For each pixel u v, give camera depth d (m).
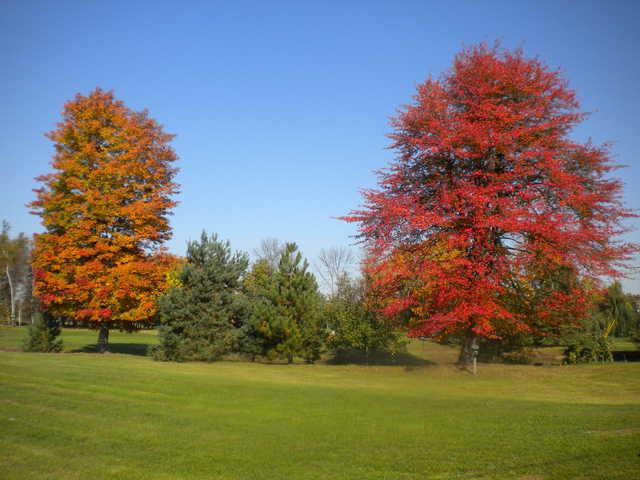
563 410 11.32
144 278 28.00
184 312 25.47
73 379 16.36
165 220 30.36
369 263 21.75
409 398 14.20
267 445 9.22
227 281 27.30
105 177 27.81
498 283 19.62
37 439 9.95
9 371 17.61
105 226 27.88
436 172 21.77
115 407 12.73
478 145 19.81
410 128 21.80
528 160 20.45
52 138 28.58
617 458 7.05
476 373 21.27
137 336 59.41
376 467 7.64
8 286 77.81
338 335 26.19
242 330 26.52
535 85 20.86
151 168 30.30
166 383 16.03
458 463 7.51
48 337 29.19
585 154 20.92
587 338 26.33
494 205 19.36
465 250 20.12
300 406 12.90
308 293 26.16
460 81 21.70
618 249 20.22
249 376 19.59
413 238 21.41
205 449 9.09
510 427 9.58
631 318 39.19
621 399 14.87
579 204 19.59
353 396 14.42
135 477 7.76
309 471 7.65
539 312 21.94
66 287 26.83
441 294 19.36
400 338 25.48
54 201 27.27
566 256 19.14
